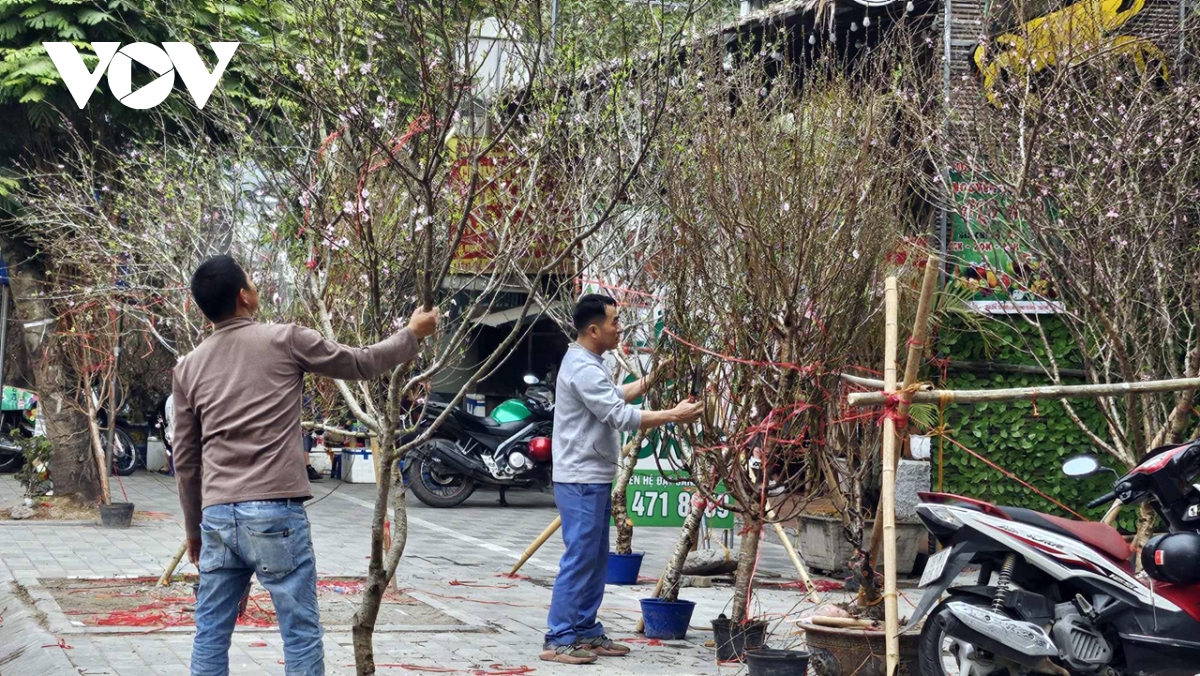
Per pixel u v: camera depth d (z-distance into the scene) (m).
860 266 6.53
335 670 6.71
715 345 6.82
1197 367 7.83
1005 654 5.98
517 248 6.49
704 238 6.82
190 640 7.38
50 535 12.45
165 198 9.34
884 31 10.77
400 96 6.03
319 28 5.75
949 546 6.27
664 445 9.38
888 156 8.00
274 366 5.11
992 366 11.31
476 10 5.89
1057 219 8.91
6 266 14.26
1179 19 9.91
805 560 11.37
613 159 8.19
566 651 7.19
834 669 6.34
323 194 6.43
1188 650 6.05
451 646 7.52
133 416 21.03
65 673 6.46
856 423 7.27
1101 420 11.28
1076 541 6.23
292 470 5.10
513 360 19.95
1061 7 9.09
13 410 19.73
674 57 7.99
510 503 17.33
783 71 8.96
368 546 12.39
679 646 7.75
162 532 12.93
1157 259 8.42
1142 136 8.38
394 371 5.41
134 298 10.85
